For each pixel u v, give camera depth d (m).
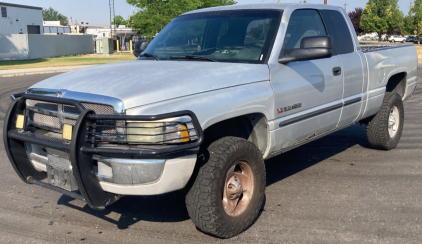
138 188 3.22
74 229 3.94
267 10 4.60
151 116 3.06
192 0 34.06
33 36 34.88
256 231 3.84
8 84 15.93
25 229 3.94
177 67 3.92
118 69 3.96
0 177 5.39
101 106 3.29
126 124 3.18
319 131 4.85
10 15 46.97
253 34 4.43
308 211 4.25
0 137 7.54
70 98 3.42
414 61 6.82
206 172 3.44
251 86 3.90
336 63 4.95
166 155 3.19
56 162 3.51
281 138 4.24
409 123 8.30
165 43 4.87
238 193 3.69
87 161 3.22
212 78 3.69
